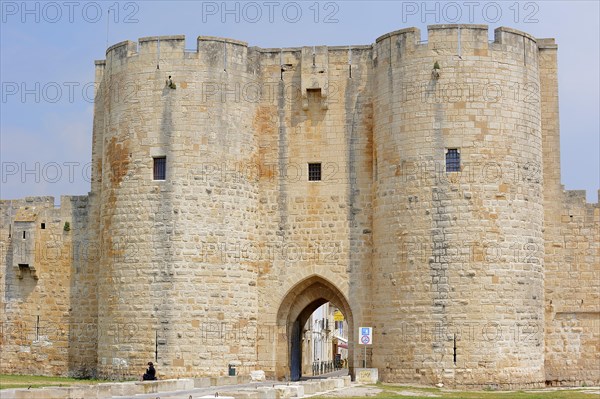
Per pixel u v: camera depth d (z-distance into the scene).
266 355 47.62
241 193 47.09
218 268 46.00
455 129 44.16
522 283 44.00
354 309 47.16
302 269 47.88
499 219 43.78
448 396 37.00
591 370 47.34
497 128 44.25
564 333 47.50
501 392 40.91
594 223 48.03
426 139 44.44
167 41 46.75
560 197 48.31
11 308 51.66
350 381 44.28
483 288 43.22
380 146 46.50
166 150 46.09
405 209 44.72
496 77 44.56
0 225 52.53
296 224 48.25
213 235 46.03
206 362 45.22
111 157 47.47
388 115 46.00
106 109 48.41
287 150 48.72
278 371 47.75
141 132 46.44
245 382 44.28
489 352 42.94
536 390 42.94
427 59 44.81
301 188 48.41
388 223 45.53
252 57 48.59
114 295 46.22
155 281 45.47
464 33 44.69
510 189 44.19
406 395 36.66
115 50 48.00
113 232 46.72
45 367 50.69
